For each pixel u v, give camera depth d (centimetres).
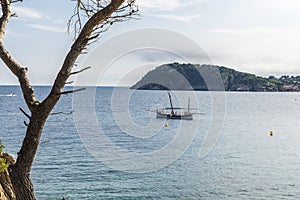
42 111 298
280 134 4572
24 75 307
